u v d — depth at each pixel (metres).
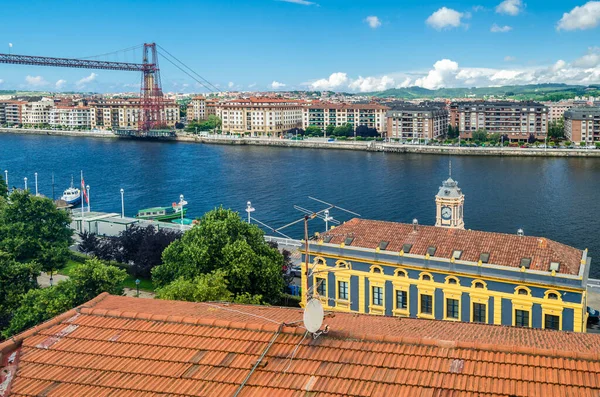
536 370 39.94
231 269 106.62
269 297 111.69
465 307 94.44
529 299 89.62
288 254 145.25
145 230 155.00
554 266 89.25
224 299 92.56
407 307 98.75
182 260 115.62
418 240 101.50
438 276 96.06
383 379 40.22
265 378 41.28
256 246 117.69
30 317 93.19
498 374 39.81
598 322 110.62
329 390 39.50
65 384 42.34
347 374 40.97
